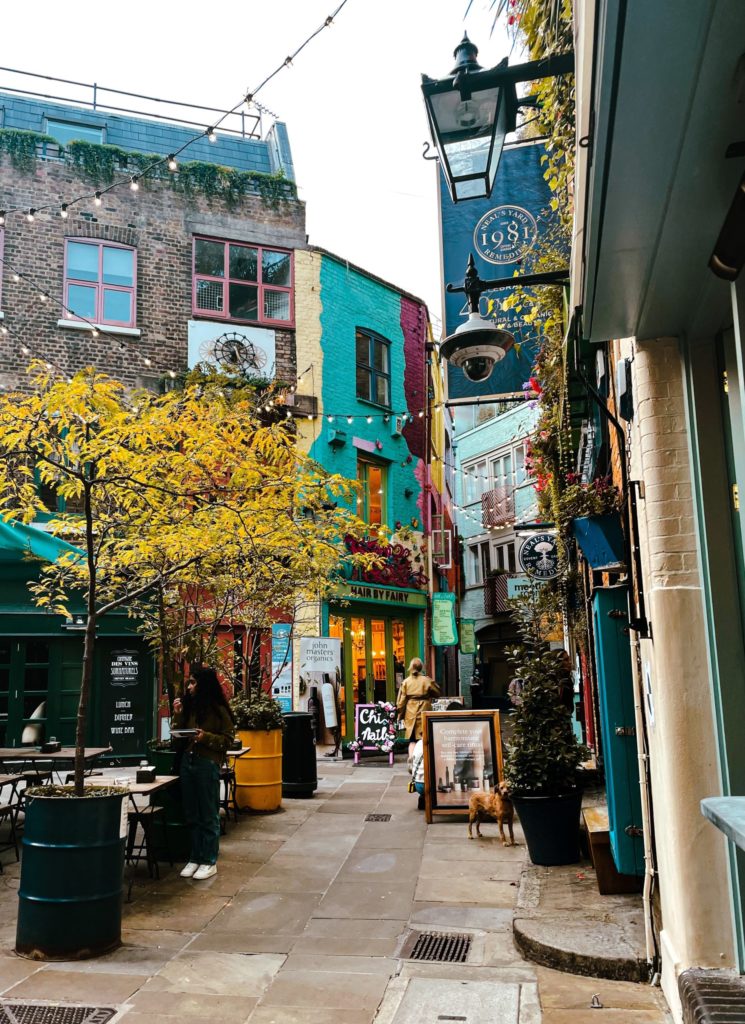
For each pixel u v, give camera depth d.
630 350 4.80
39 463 6.10
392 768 13.79
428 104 4.70
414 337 20.69
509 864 6.90
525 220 7.94
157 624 9.50
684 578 4.04
